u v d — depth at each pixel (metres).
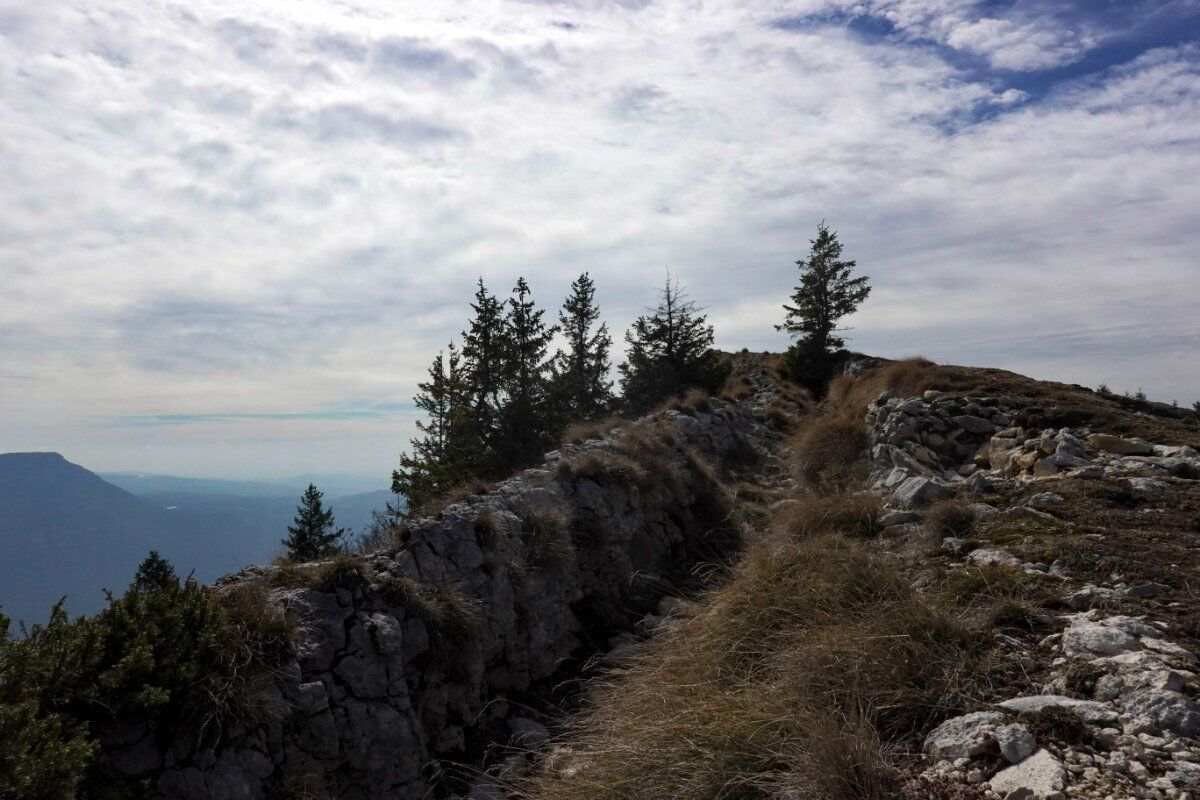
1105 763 3.20
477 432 28.67
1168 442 11.55
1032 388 16.47
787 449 17.52
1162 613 4.80
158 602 5.45
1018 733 3.48
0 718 3.85
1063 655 4.36
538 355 31.75
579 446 12.58
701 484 12.59
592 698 6.78
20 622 4.80
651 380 31.50
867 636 4.73
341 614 6.50
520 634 7.90
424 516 8.65
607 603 9.20
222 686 5.20
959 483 10.10
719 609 6.34
